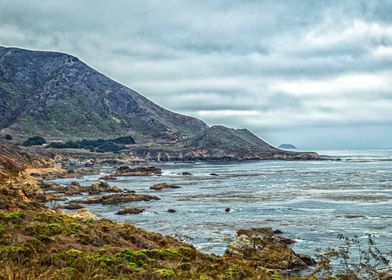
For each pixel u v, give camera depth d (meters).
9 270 12.44
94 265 15.36
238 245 28.61
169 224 44.03
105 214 52.59
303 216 47.22
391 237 35.31
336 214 48.03
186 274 16.09
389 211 49.56
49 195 65.25
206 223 44.22
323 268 24.33
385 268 23.14
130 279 14.16
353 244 32.84
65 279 13.00
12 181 51.16
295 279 19.53
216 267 18.83
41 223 23.14
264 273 18.02
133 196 65.75
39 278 12.44
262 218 46.50
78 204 62.53
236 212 51.34
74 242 19.77
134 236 24.12
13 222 22.42
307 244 33.25
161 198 68.25
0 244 17.03
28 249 16.06
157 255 19.53
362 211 49.88
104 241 21.67
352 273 21.95
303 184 86.50
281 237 34.38
